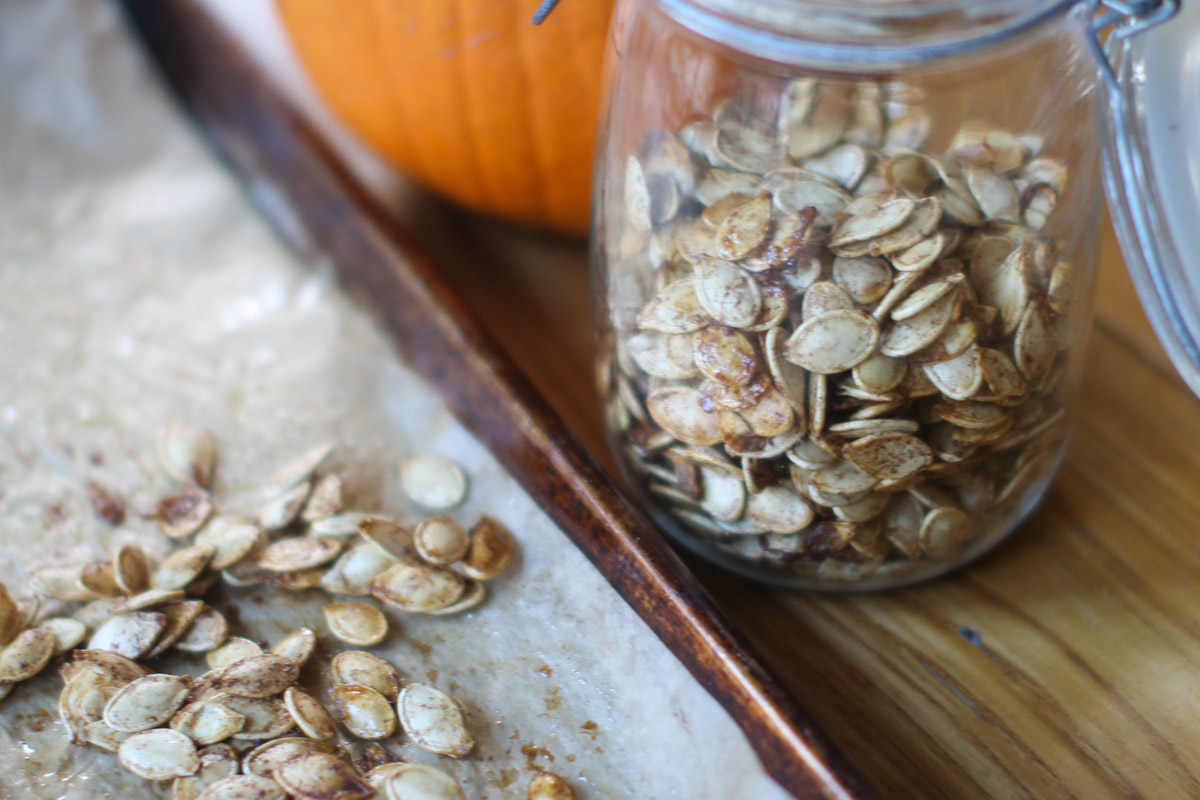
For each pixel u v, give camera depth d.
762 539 0.51
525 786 0.49
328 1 0.57
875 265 0.48
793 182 0.48
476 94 0.57
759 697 0.48
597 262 0.52
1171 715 0.50
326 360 0.60
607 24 0.55
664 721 0.50
